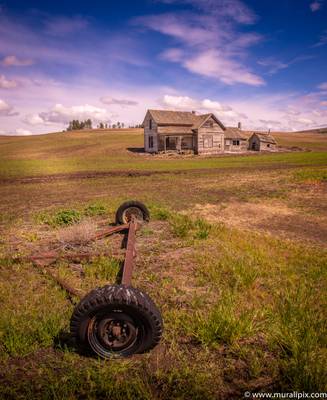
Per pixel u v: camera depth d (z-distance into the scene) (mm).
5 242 7406
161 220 9359
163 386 2764
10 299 4410
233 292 4535
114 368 2936
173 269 5527
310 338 3336
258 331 3605
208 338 3387
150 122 53875
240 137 61812
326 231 8586
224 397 2664
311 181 18438
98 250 6594
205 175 24344
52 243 7238
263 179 20547
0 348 3289
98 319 3066
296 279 5055
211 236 7523
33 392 2719
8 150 72750
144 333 3070
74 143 81750
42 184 20984
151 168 31797
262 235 7957
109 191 16938
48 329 3539
